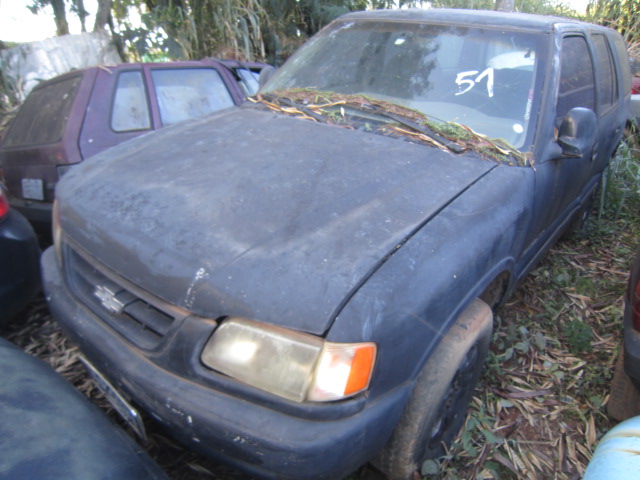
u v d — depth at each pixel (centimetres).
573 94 334
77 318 209
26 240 296
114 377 193
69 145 394
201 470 234
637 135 668
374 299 175
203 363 176
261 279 175
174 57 750
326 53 350
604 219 541
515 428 278
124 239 199
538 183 277
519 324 361
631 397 271
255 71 575
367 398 178
